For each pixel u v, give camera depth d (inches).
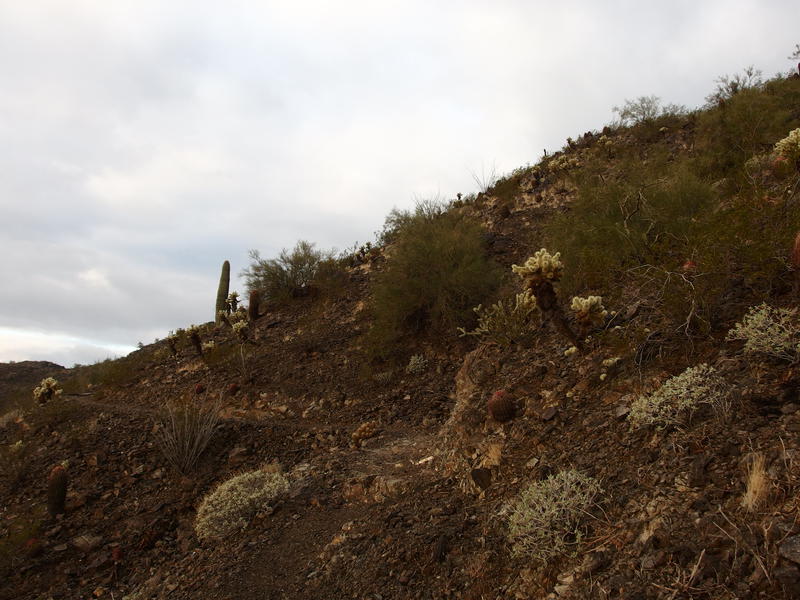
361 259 778.2
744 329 155.0
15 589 275.0
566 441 185.9
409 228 555.2
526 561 141.6
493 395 235.1
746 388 143.2
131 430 430.6
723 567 96.7
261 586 202.1
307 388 486.0
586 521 137.9
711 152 417.4
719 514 108.7
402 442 341.1
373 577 171.3
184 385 560.7
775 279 176.2
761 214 183.0
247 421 421.4
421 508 205.0
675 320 196.4
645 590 102.7
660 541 112.6
